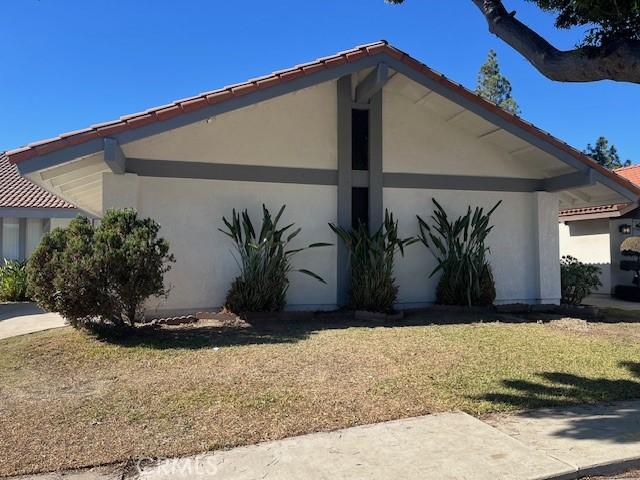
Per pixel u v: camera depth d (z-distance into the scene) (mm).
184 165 10078
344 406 5148
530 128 10625
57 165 8148
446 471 3836
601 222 17500
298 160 10758
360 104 11180
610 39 6250
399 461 4000
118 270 7688
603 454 4133
